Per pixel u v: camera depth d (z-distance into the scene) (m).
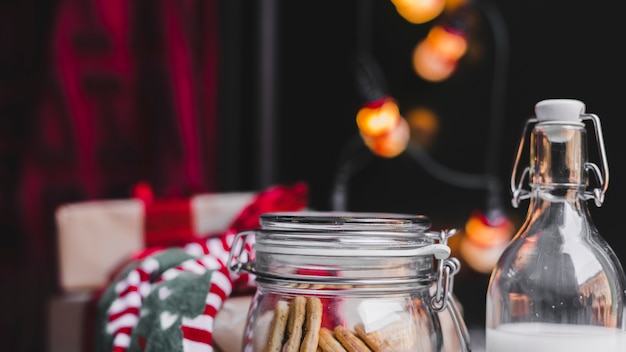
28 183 1.58
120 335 0.81
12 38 1.60
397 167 1.83
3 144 1.60
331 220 0.56
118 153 1.66
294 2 2.01
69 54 1.59
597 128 0.57
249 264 0.62
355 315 0.56
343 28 1.92
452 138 1.73
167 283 0.78
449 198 1.73
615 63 1.42
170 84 1.67
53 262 1.11
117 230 1.11
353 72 1.89
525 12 1.60
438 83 1.75
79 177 1.61
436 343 0.59
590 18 1.47
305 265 0.56
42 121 1.58
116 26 1.64
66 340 1.07
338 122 1.92
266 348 0.57
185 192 1.18
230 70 1.97
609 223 1.37
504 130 1.64
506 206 1.63
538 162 0.58
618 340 0.55
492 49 1.66
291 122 2.01
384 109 1.65
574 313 0.55
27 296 1.61
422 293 0.59
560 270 0.56
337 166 1.92
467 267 1.68
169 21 1.68
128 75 1.66
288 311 0.57
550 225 0.57
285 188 1.09
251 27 1.98
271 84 2.01
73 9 1.59
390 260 0.56
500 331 0.57
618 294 0.56
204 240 0.96
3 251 1.61
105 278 1.10
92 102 1.62
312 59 1.97
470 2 1.69
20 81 1.60
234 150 1.98
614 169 1.38
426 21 1.76
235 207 1.18
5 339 1.61
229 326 0.73
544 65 1.56
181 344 0.72
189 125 1.70
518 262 0.57
